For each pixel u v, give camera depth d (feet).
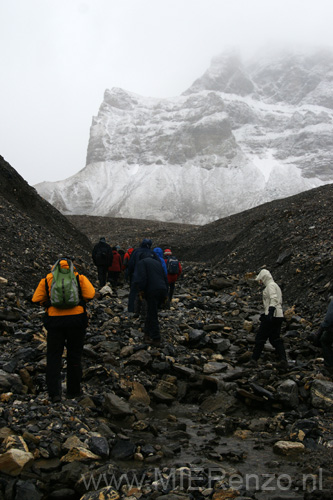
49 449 13.06
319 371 22.24
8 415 14.70
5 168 66.54
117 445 14.17
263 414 18.78
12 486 11.36
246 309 38.06
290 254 51.75
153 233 147.33
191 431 16.60
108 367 21.11
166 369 22.43
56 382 16.70
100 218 208.13
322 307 34.50
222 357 25.08
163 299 26.07
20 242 42.14
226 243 91.97
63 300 16.25
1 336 23.08
